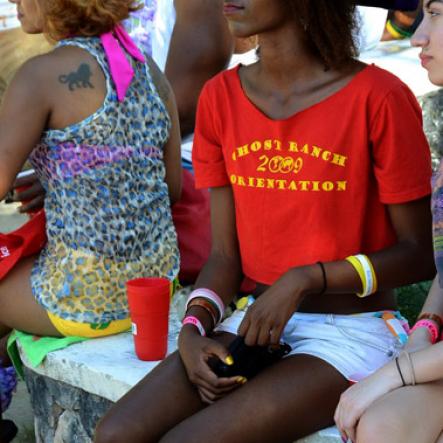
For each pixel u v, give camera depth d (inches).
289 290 138.9
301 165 145.0
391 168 141.8
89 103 167.9
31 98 164.9
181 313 192.2
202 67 236.1
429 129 308.2
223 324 157.2
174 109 188.5
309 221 146.7
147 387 142.6
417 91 306.0
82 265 174.6
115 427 136.6
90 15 168.9
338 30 141.3
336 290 141.5
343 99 142.3
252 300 159.8
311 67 144.3
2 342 200.4
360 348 143.6
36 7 177.2
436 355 121.7
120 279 176.6
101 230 173.6
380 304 152.4
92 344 177.2
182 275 200.1
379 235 148.9
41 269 179.5
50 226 177.5
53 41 176.1
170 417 139.6
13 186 196.2
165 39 232.5
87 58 168.6
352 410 122.7
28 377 185.0
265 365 140.9
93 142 169.6
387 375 123.2
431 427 119.8
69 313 175.2
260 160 148.5
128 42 175.8
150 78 178.7
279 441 135.1
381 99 140.0
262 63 147.4
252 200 150.9
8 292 179.9
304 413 135.4
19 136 165.0
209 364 139.1
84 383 169.5
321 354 141.0
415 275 145.0
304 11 138.9
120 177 173.6
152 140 178.7
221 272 158.2
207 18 234.7
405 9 156.0
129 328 182.1
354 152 143.0
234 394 135.6
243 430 132.3
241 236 156.3
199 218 205.2
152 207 181.3
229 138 152.3
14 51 327.0
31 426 207.2
